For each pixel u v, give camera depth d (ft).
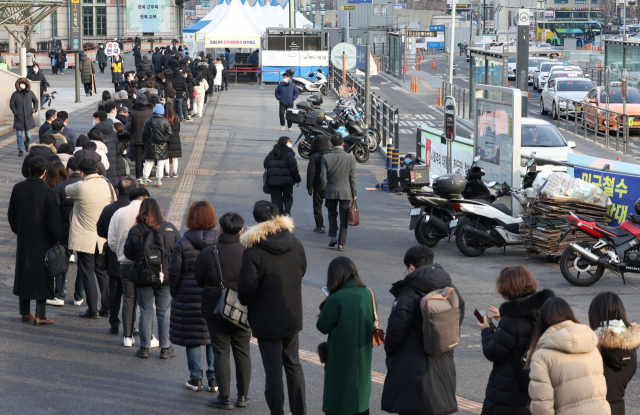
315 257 51.31
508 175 60.03
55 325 35.99
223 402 26.76
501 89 60.08
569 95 142.41
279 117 120.16
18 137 82.33
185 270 27.81
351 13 412.57
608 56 176.65
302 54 191.21
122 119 74.49
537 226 49.73
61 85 166.20
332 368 23.13
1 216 58.65
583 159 57.00
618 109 124.06
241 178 78.38
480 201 52.06
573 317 18.97
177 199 67.31
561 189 48.39
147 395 27.86
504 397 21.13
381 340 23.34
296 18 233.35
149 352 32.58
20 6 140.97
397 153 83.61
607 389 20.03
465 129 125.70
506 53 117.60
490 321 22.13
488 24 475.72
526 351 20.74
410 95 189.47
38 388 28.14
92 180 36.04
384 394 22.63
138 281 30.32
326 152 56.70
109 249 33.76
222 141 101.71
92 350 32.60
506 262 50.83
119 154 67.67
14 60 218.38
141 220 30.19
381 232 59.21
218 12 219.20
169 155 75.10
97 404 26.84
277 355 24.95
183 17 393.29
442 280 22.07
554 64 204.44
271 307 24.64
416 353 22.11
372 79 235.61
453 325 21.67
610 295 20.26
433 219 52.24
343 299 22.99
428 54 419.33
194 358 28.17
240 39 191.42
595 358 18.49
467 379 30.14
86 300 38.11
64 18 284.61
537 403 18.39
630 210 49.24
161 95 102.78
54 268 34.96
